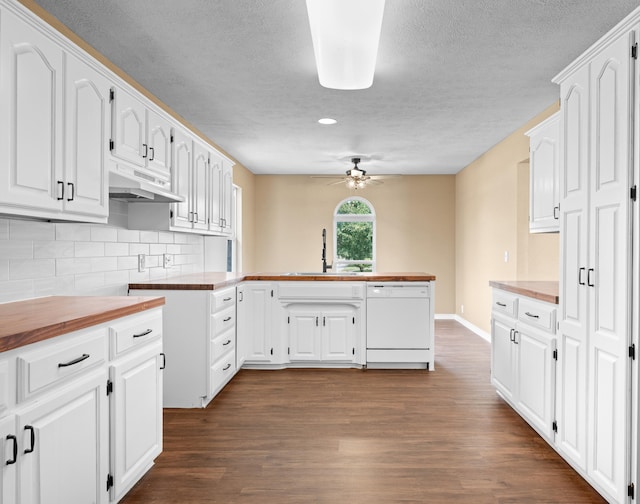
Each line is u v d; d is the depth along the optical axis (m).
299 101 3.99
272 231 7.85
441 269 7.77
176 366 3.35
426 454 2.59
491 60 3.11
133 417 2.10
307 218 7.84
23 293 2.30
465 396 3.63
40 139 1.87
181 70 3.29
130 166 2.76
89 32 2.71
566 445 2.44
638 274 1.86
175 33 2.72
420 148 5.83
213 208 4.38
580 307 2.28
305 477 2.32
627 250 1.91
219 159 4.56
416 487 2.22
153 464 2.46
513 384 3.22
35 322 1.57
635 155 1.88
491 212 5.84
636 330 1.87
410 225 7.79
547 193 3.28
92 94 2.27
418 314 4.38
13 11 1.71
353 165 6.97
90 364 1.76
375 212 7.80
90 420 1.77
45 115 1.90
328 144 5.60
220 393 3.70
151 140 3.04
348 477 2.32
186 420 3.11
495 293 3.63
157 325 2.37
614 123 2.00
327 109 4.21
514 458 2.54
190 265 4.70
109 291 3.14
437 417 3.18
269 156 6.33
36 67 1.84
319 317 4.39
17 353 1.38
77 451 1.68
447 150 5.95
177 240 4.35
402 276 4.37
